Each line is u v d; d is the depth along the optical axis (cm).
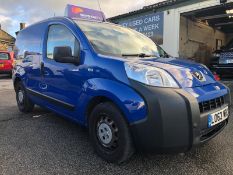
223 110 338
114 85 315
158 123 282
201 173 307
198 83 326
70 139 418
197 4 1315
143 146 297
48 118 543
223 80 1023
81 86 366
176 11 1409
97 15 537
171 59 386
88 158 347
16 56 612
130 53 398
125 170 315
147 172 311
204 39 1848
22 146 390
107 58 341
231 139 409
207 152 363
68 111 407
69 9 498
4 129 471
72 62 378
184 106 288
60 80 416
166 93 288
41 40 496
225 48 1080
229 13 1565
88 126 370
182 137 288
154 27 1527
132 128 298
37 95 502
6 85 1220
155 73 302
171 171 313
